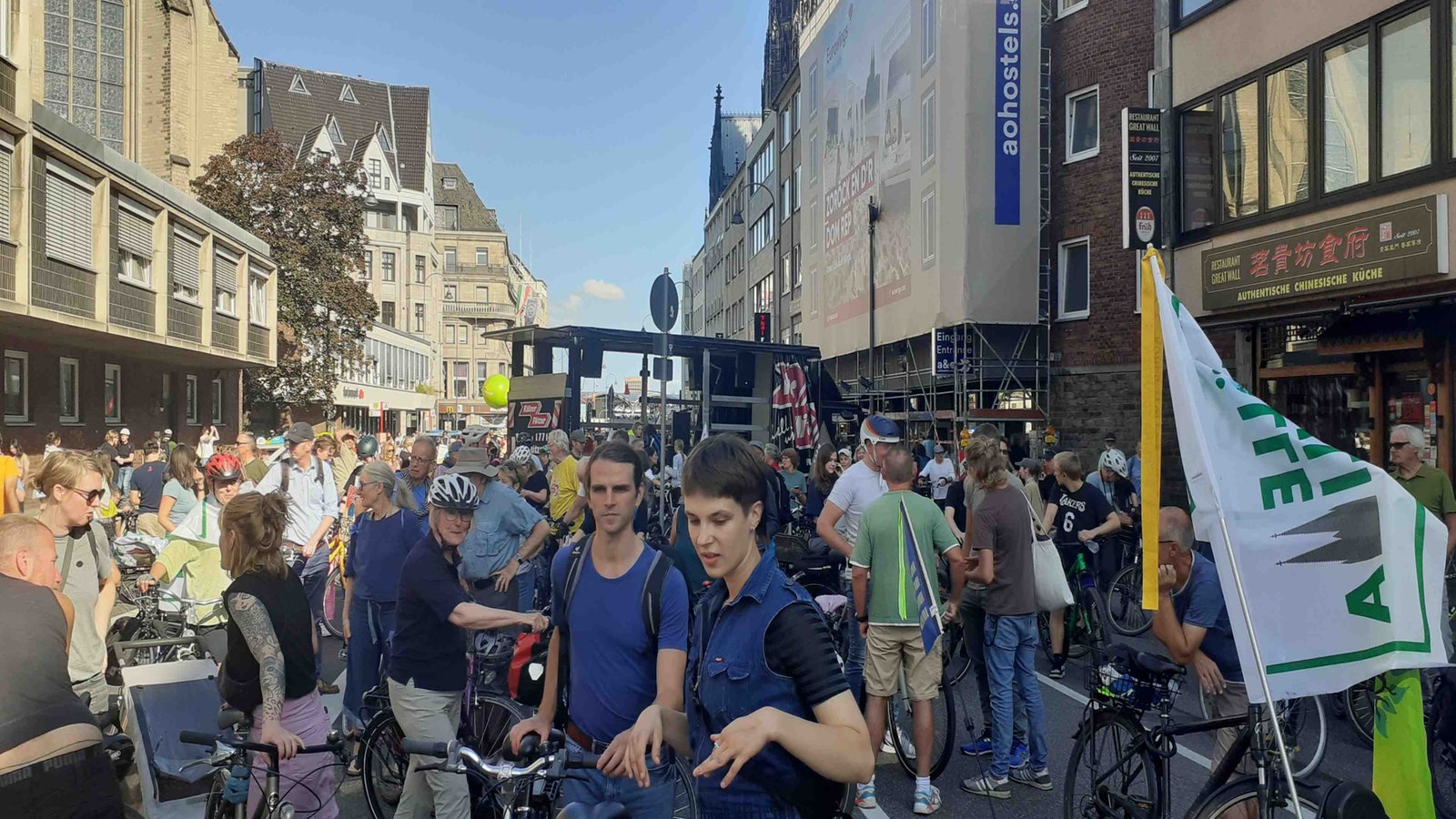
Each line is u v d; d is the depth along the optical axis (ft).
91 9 112.16
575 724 11.34
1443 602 11.73
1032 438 70.74
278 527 13.16
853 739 6.79
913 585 17.46
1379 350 36.65
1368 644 11.55
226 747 11.75
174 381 93.15
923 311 78.13
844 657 21.65
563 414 46.75
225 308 87.76
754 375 55.01
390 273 232.32
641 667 11.19
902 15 82.43
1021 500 18.70
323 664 28.86
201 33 134.92
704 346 50.85
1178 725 14.03
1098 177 68.28
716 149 250.16
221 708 14.97
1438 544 11.73
